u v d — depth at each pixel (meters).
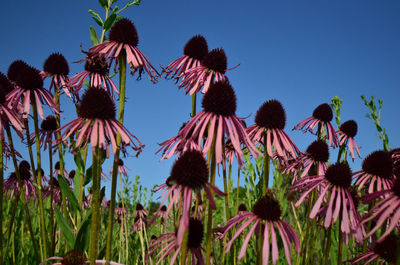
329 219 0.32
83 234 0.37
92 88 0.35
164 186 0.42
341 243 0.34
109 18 0.48
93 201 0.32
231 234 0.42
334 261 0.40
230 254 0.46
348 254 0.45
